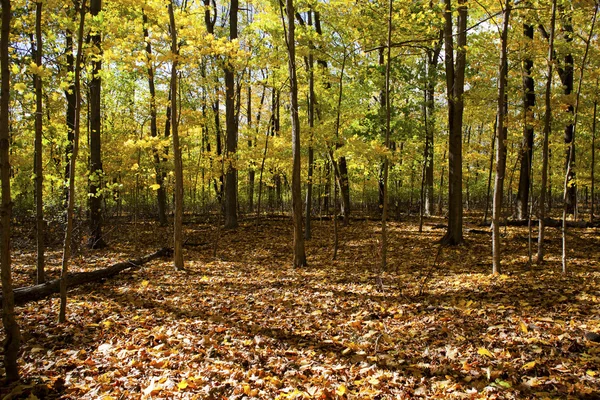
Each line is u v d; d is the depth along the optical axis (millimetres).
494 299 5742
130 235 14469
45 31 6441
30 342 4625
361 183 17625
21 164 8047
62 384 3607
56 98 5641
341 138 9594
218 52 8711
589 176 13734
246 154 14234
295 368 3838
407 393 3236
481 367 3602
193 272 8836
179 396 3283
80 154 12453
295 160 9266
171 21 8062
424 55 14688
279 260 10406
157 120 16203
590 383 3162
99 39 8195
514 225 14484
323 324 5156
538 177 17031
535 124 8016
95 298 6629
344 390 3273
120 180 12758
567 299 5426
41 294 6613
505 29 7152
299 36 9820
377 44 9969
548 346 3873
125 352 4258
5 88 3350
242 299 6547
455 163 11219
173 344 4512
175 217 9055
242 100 21219
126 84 15070
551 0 7648
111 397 3254
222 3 15469
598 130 12695
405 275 7934
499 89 7316
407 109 11094
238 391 3385
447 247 11000
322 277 8148
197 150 22125
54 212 10820
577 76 13898
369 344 4309
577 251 9703
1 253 3443
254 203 28297
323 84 11719
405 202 29375
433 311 5371
